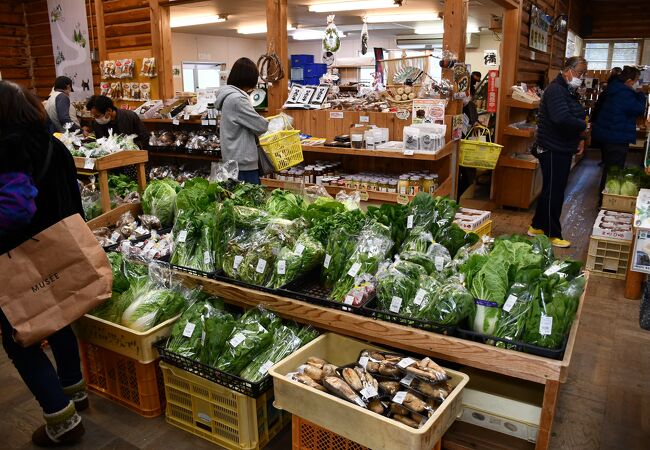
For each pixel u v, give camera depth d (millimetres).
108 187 3404
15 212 1731
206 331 2139
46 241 1878
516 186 6172
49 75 8016
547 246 2258
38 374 2033
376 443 1649
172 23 8312
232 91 3711
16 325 1854
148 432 2248
